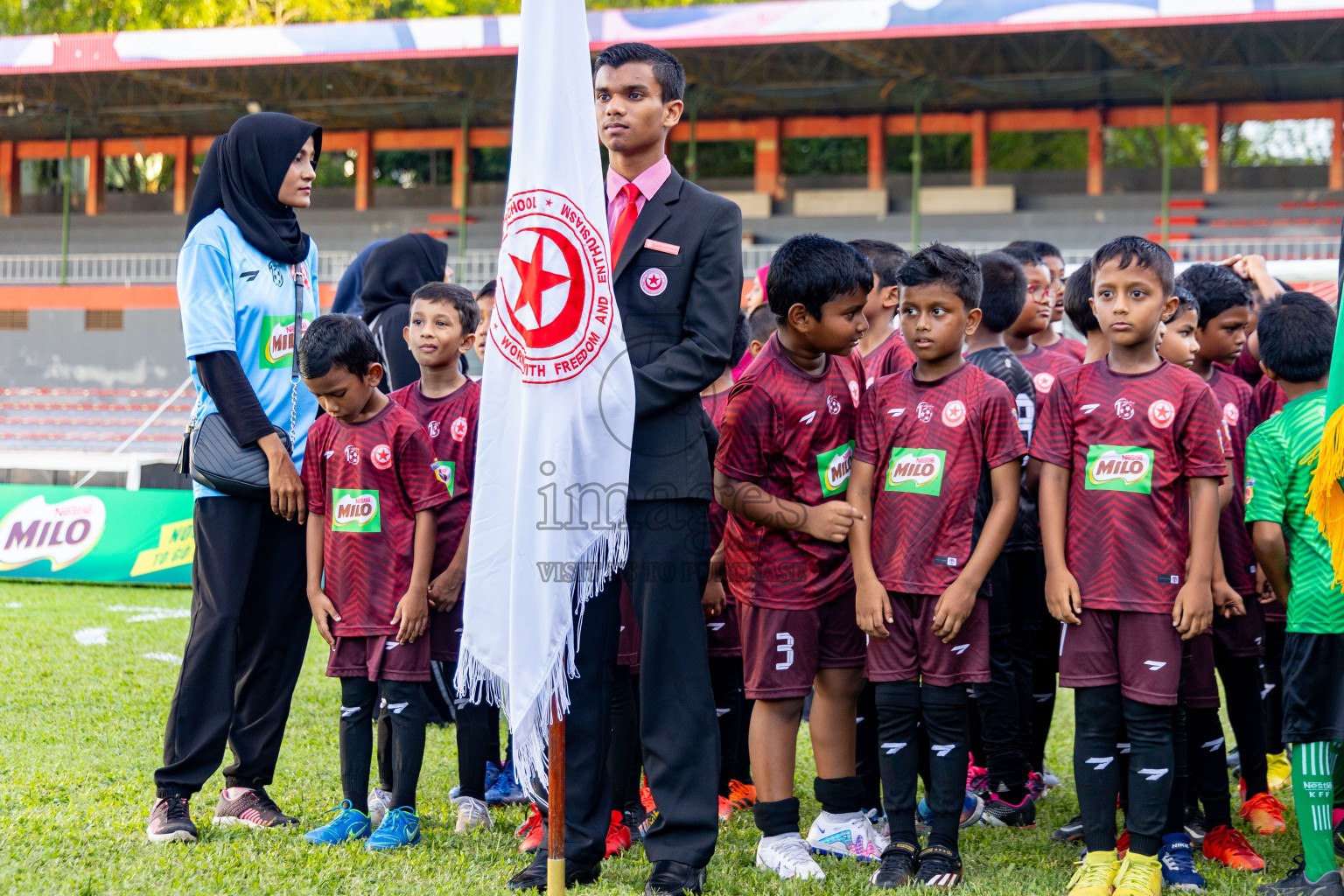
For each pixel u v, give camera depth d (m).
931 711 4.83
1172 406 4.75
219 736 5.20
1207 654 5.32
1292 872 4.84
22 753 6.46
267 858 4.79
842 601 5.06
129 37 32.53
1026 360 6.99
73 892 4.30
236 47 31.84
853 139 42.25
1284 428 5.00
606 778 4.78
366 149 43.34
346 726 5.36
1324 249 34.28
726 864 4.97
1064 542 4.90
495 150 44.91
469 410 6.14
